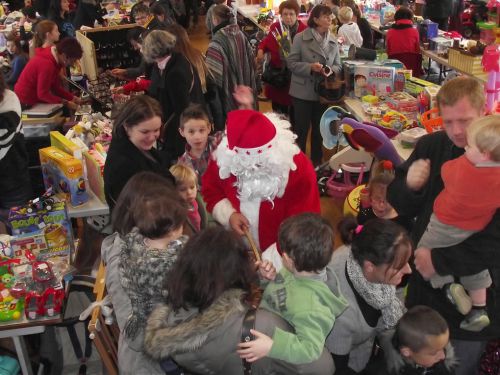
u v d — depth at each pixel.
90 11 7.46
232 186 2.57
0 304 2.72
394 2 8.68
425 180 2.16
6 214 3.62
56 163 3.48
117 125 2.82
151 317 1.78
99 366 3.06
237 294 1.69
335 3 7.14
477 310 2.12
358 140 3.62
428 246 2.11
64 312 2.79
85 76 5.68
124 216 2.24
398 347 2.05
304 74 5.07
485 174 1.88
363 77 4.98
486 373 2.56
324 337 1.81
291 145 2.44
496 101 3.88
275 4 8.61
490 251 1.97
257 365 1.83
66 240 3.16
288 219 1.97
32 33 6.11
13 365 2.84
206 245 1.70
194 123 3.32
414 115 4.47
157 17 6.19
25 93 4.83
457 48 5.51
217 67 4.91
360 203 3.30
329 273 2.02
